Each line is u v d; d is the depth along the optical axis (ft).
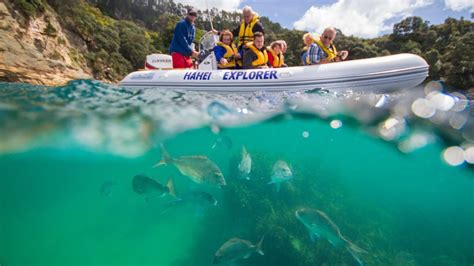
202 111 8.48
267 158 9.08
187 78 12.45
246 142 9.47
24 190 6.86
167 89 11.25
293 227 6.46
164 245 6.41
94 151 7.38
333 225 5.10
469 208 8.15
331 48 12.62
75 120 6.70
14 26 47.37
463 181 8.20
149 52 91.20
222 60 13.01
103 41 75.15
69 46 62.03
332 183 8.43
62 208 7.21
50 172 7.16
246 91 11.30
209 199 5.91
